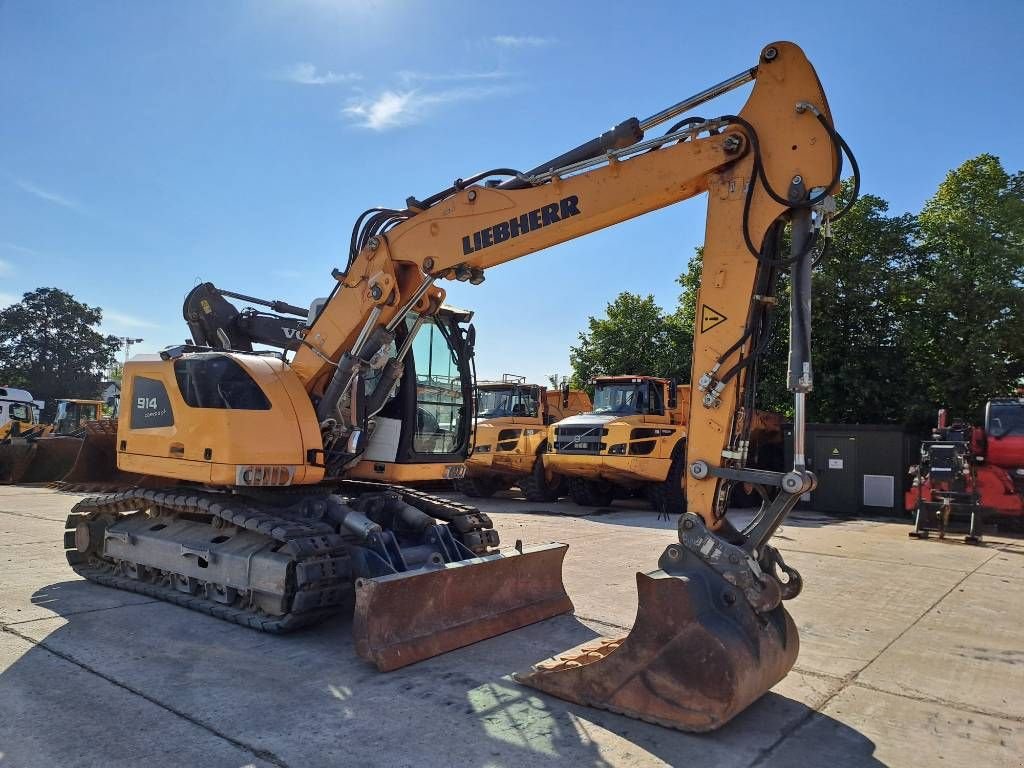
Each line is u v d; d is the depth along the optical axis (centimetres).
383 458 628
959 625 588
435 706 392
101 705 383
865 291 1744
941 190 1994
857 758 345
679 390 1505
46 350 4897
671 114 434
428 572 482
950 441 1170
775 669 383
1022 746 363
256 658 467
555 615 574
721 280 412
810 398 1820
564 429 1395
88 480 798
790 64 399
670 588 371
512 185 512
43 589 637
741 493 1519
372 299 577
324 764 323
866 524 1304
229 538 576
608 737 357
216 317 741
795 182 392
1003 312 1725
